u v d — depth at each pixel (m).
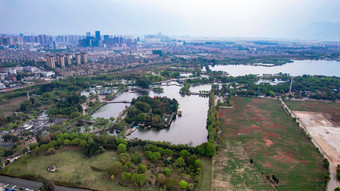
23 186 191.50
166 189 188.00
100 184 194.38
